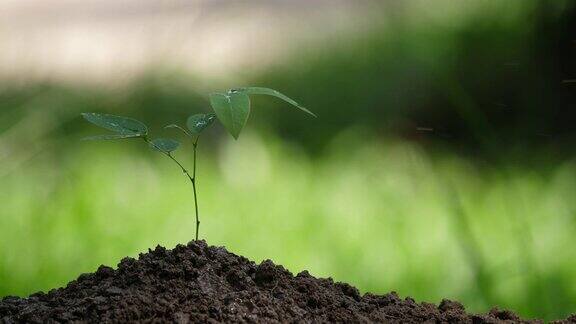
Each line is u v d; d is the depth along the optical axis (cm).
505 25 951
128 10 1302
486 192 767
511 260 618
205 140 924
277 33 1188
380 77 1009
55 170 802
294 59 1114
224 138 923
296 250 690
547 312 581
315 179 815
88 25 1255
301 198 770
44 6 1341
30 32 1235
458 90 725
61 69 1105
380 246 686
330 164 855
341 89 1018
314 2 1259
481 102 895
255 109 1001
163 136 942
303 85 1048
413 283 635
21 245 677
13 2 1356
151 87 1048
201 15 1242
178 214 744
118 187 784
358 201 766
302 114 984
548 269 629
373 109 962
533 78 898
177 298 298
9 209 729
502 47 934
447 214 705
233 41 1180
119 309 290
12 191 757
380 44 1070
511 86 902
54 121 870
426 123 906
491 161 822
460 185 786
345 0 1235
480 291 594
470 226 668
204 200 768
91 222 712
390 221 723
